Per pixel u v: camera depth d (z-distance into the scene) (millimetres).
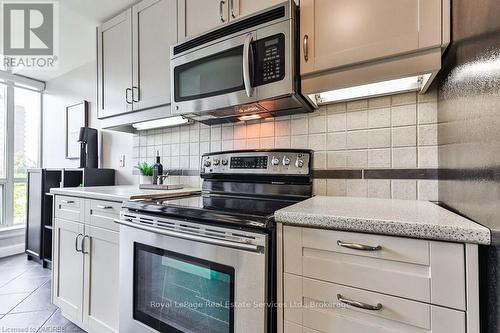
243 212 946
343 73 1035
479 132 649
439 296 644
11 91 3309
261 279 842
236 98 1254
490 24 579
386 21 938
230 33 1265
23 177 3430
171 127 2029
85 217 1562
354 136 1310
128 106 1797
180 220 1046
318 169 1391
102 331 1432
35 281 2391
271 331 853
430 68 890
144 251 1185
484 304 602
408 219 709
